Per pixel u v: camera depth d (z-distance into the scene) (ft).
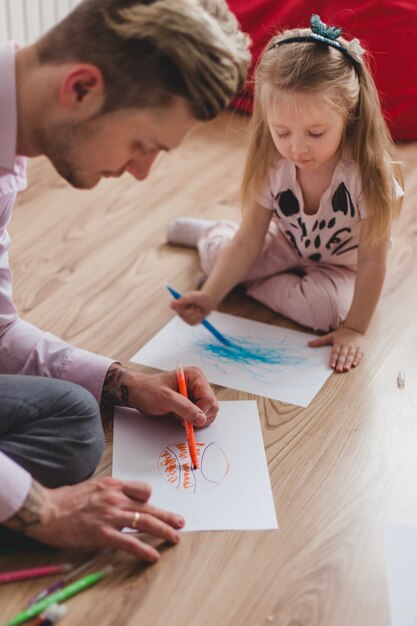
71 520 3.78
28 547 3.95
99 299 5.98
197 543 4.00
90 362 4.75
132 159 3.84
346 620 3.66
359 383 5.17
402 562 3.93
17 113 3.74
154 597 3.74
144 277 6.26
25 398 4.09
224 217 7.08
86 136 3.70
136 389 4.67
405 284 6.20
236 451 4.55
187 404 4.51
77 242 6.67
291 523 4.14
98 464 4.45
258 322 5.82
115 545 3.80
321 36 5.09
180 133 3.72
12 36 8.19
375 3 8.03
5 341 4.75
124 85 3.51
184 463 4.45
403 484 4.42
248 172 5.69
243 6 8.55
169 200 7.33
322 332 5.73
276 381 5.17
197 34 3.42
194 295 5.68
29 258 6.44
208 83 3.49
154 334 5.64
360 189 5.37
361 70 5.14
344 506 4.26
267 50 5.27
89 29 3.51
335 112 4.98
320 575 3.86
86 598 3.71
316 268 5.98
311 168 5.17
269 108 5.06
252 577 3.85
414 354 5.46
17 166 4.06
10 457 4.00
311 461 4.54
